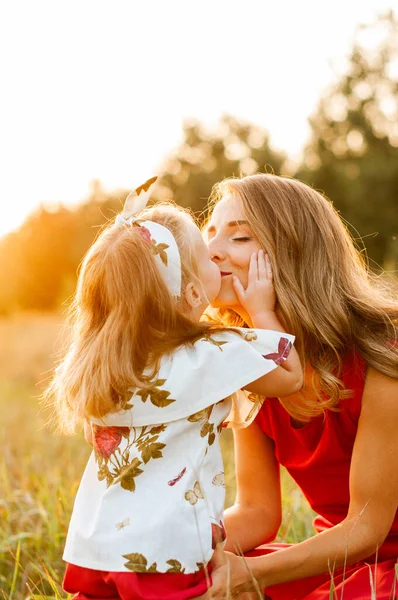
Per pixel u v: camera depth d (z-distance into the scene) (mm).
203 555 1784
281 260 2090
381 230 24094
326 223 2176
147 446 1866
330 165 27031
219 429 1983
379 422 1943
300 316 2045
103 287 1989
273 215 2119
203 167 34344
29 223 30984
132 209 2109
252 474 2279
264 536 2223
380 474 1925
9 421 6605
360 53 28625
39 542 3084
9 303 29656
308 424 2084
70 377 1981
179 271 2000
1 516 3447
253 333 1960
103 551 1797
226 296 2143
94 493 1934
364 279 2254
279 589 2080
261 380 1922
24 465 4293
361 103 28422
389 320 2070
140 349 1914
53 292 30031
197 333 1987
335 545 1896
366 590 1872
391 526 2033
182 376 1885
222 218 2184
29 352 11281
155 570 1750
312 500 2225
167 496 1813
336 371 2016
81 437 5379
